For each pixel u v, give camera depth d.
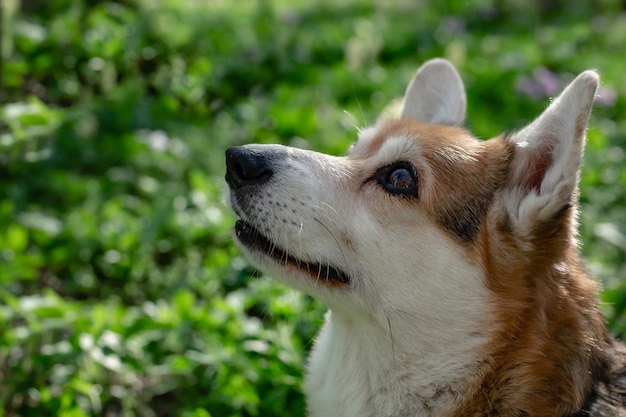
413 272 0.97
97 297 1.27
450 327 0.97
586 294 0.98
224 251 1.28
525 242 0.96
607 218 1.40
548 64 2.21
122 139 1.46
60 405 1.08
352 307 0.98
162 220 1.30
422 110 1.10
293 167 0.99
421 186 0.98
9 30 1.50
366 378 0.99
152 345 1.14
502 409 0.96
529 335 0.95
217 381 1.10
